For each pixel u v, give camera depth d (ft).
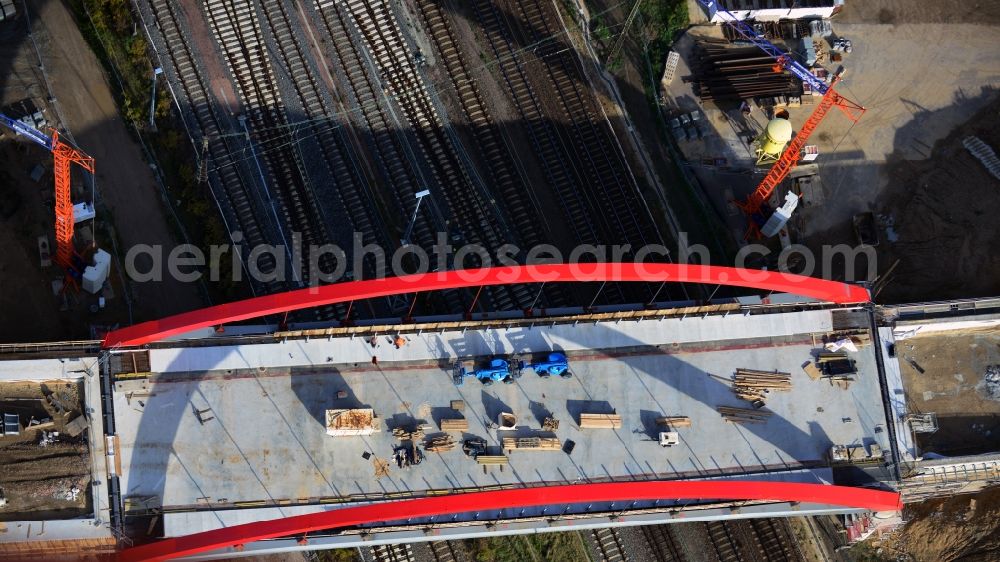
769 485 199.21
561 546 239.09
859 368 219.82
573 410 213.66
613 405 214.48
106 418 207.62
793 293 216.74
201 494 205.77
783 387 216.95
